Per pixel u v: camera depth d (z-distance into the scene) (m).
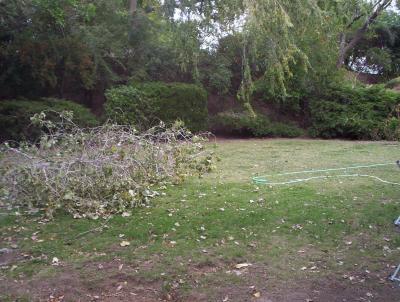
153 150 6.25
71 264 4.06
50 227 4.93
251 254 4.30
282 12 6.70
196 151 6.79
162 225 4.92
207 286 3.71
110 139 5.89
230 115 14.47
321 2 8.32
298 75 14.38
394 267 4.07
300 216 5.23
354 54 23.67
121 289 3.67
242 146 11.91
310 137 15.12
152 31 14.09
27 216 5.29
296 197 6.02
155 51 14.23
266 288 3.69
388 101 14.72
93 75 12.98
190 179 7.21
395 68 23.61
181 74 14.43
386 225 5.00
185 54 8.29
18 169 5.32
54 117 10.73
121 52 13.95
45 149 5.75
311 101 15.31
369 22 18.05
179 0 7.50
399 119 14.23
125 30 14.07
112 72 13.79
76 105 11.57
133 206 5.52
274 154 10.28
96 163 5.53
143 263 4.09
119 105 12.12
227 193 6.26
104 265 4.05
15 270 3.95
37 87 12.99
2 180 5.35
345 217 5.21
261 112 15.20
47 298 3.53
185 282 3.77
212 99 15.12
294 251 4.38
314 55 13.51
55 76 12.69
